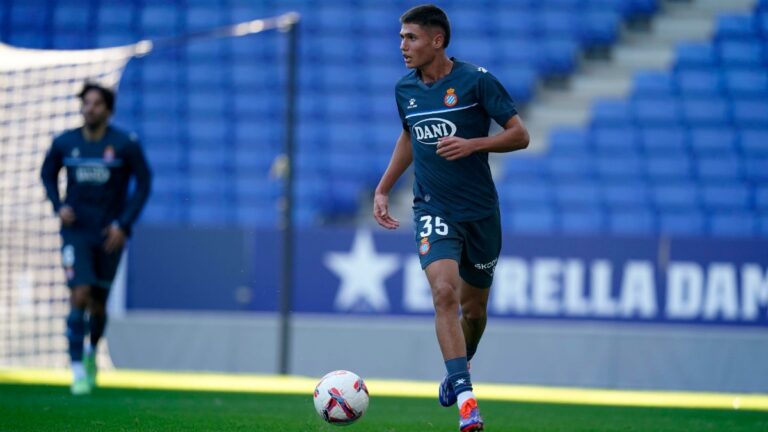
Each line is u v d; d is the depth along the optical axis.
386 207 19.92
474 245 18.95
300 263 39.88
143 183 29.38
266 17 63.12
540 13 63.56
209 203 54.69
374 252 39.72
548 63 61.38
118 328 39.50
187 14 62.97
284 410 24.58
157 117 58.75
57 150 28.98
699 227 52.88
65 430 19.44
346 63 61.31
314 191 55.00
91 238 28.89
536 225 52.81
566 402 30.64
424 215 18.61
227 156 56.94
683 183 54.91
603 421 24.56
